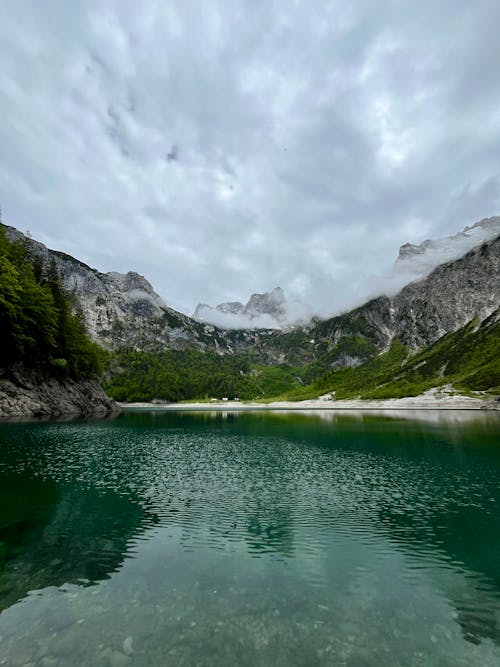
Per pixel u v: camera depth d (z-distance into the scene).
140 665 9.65
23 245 97.12
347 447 49.09
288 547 18.08
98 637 10.81
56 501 24.48
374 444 51.62
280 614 12.33
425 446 49.25
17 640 10.59
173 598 13.18
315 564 16.28
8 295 72.19
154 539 18.81
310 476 32.69
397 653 10.44
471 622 12.05
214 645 10.59
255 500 25.70
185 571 15.38
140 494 26.53
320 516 22.62
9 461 35.31
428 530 20.44
